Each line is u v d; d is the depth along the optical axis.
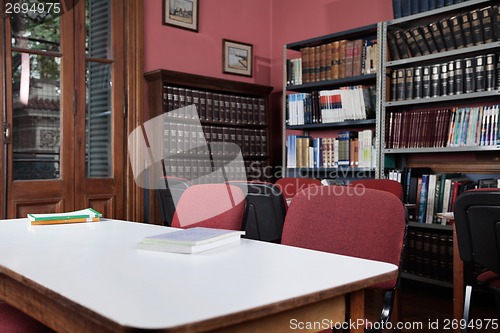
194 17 4.99
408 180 3.89
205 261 1.17
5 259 1.19
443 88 3.81
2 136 3.69
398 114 4.04
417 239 3.78
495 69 3.54
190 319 0.72
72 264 1.13
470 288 2.16
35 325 1.36
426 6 3.92
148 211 4.29
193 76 4.48
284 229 1.72
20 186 3.77
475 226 2.04
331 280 0.98
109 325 0.71
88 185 4.12
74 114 4.06
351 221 1.58
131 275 1.01
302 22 5.36
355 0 4.86
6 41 3.72
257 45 5.56
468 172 3.94
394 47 4.10
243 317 0.77
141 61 4.46
